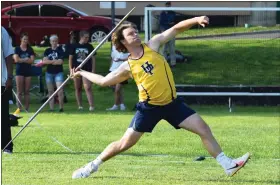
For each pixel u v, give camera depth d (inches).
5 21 1950.1
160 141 845.8
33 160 686.5
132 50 538.0
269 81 1565.0
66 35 1967.3
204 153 749.3
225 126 1035.9
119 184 554.9
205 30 1898.4
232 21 2247.8
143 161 688.4
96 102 1435.8
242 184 560.4
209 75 1596.9
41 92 1449.3
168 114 547.8
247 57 1704.0
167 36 538.6
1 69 692.1
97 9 2440.9
